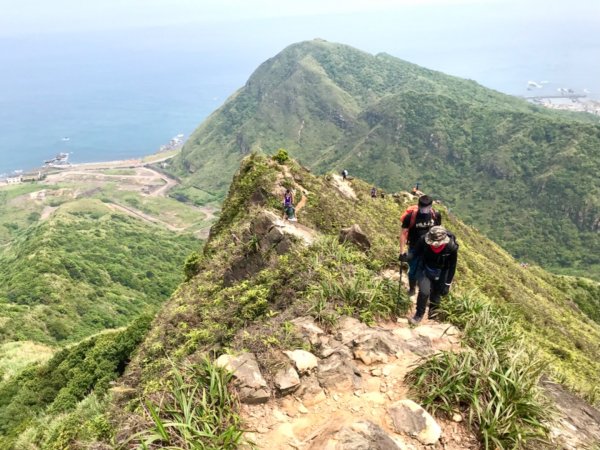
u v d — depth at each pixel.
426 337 6.50
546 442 4.63
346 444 4.17
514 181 192.38
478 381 4.96
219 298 14.69
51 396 22.77
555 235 163.38
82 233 113.94
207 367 5.25
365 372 5.82
